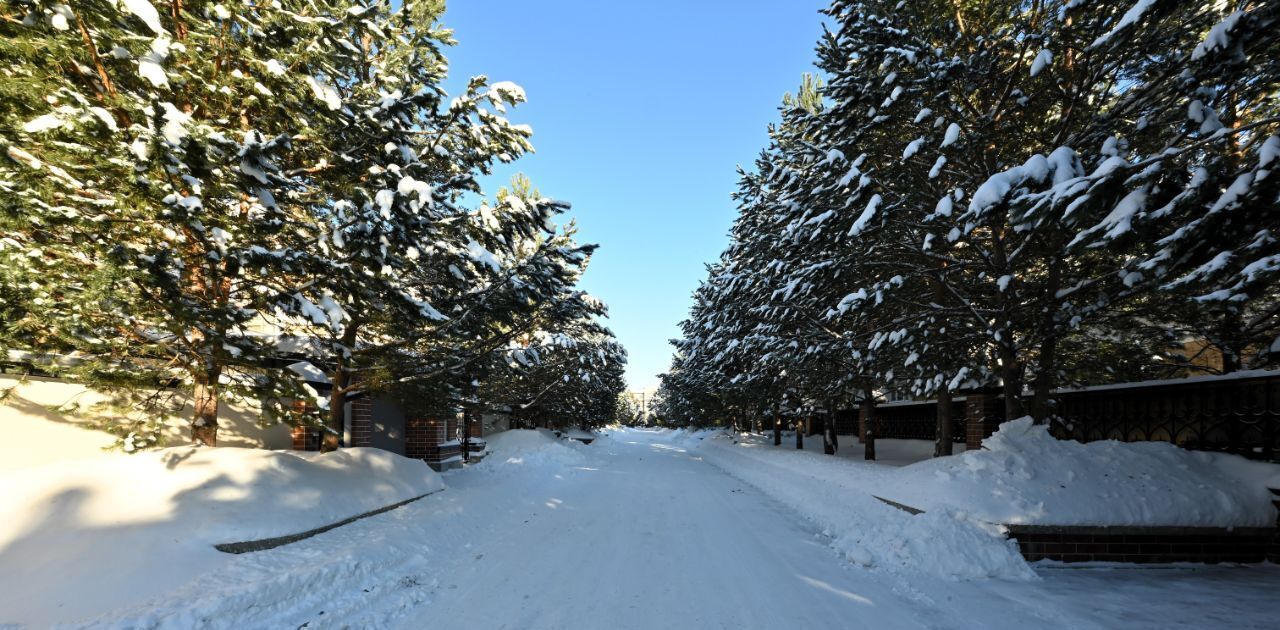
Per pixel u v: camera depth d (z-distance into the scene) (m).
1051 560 6.43
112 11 5.28
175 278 5.64
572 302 11.12
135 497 5.59
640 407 120.56
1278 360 6.41
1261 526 6.37
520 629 4.49
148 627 3.79
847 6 9.09
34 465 7.01
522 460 18.11
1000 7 9.43
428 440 14.72
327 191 8.57
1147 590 5.47
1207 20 6.86
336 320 6.81
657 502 11.19
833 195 10.35
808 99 20.16
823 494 10.71
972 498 7.03
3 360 6.12
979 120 8.49
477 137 8.87
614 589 5.52
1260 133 6.22
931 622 4.68
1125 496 6.68
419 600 5.15
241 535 5.49
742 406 25.70
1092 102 8.79
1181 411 7.92
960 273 10.76
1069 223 4.57
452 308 9.66
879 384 14.89
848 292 12.18
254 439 10.10
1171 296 7.20
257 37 6.29
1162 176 4.33
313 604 4.76
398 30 8.73
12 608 3.88
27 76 5.26
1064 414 10.13
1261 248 4.04
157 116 4.91
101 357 6.36
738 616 4.80
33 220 5.09
